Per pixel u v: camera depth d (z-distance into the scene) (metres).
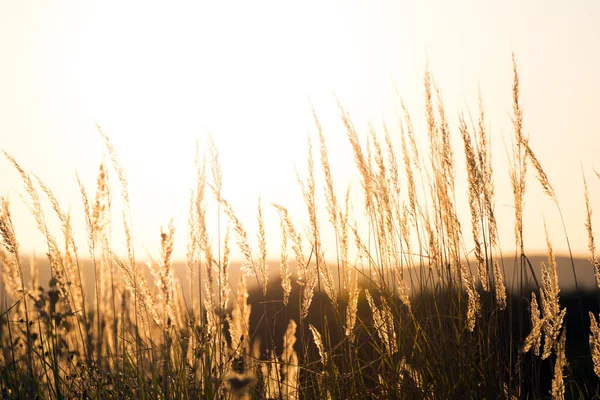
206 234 3.98
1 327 3.99
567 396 3.88
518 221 3.94
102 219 4.11
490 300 3.95
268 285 4.04
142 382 3.74
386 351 3.84
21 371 3.92
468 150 3.97
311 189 4.07
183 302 4.00
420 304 4.01
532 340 3.59
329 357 3.79
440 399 3.59
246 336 3.90
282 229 4.03
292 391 3.80
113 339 4.05
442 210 4.05
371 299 3.94
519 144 3.99
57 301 4.04
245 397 3.75
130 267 3.98
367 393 3.74
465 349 3.78
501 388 3.64
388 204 4.12
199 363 3.79
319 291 4.00
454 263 4.00
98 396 3.71
